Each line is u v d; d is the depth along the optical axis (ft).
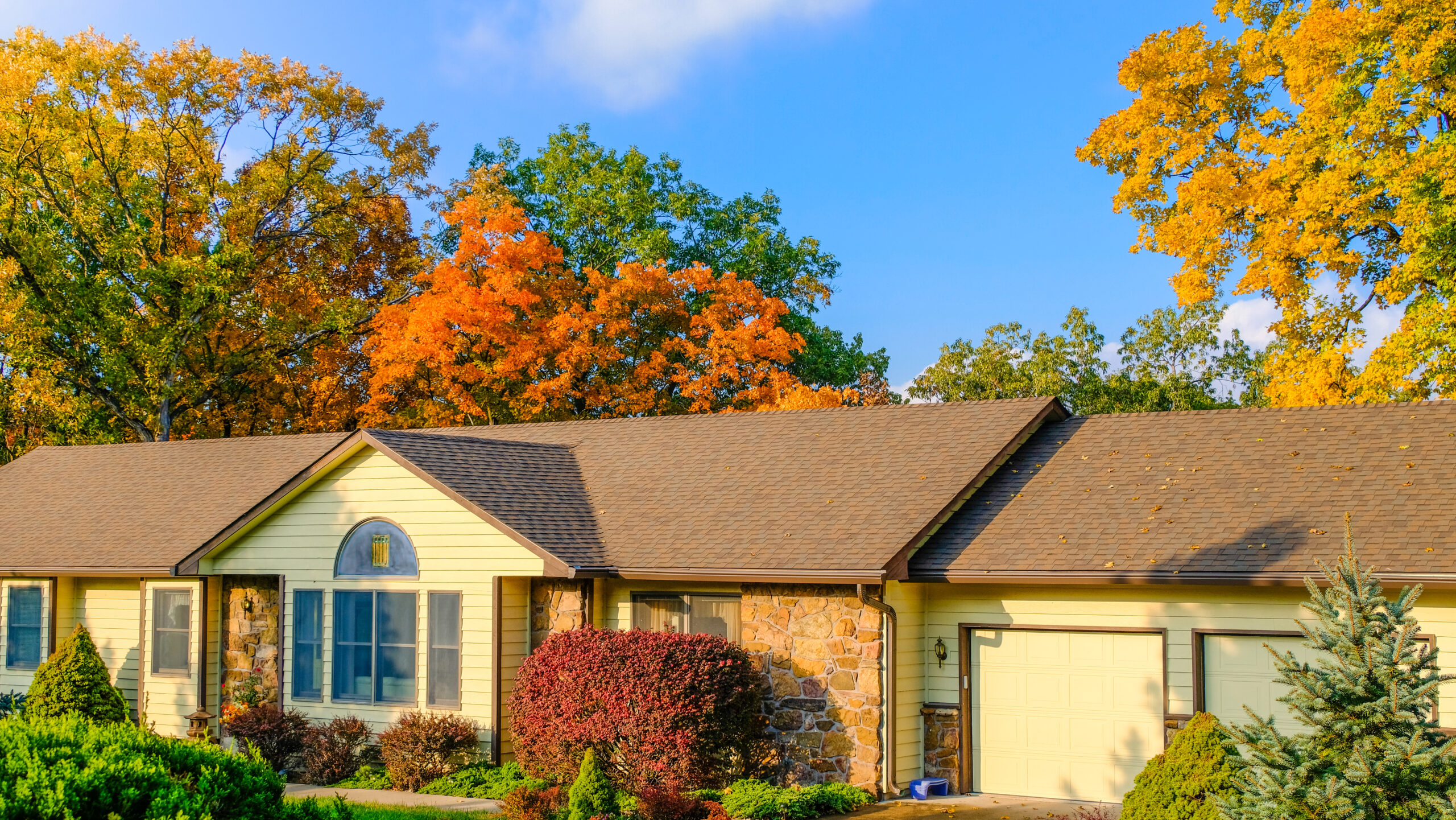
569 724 48.67
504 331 109.29
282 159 118.83
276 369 121.08
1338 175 73.87
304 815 30.17
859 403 121.60
